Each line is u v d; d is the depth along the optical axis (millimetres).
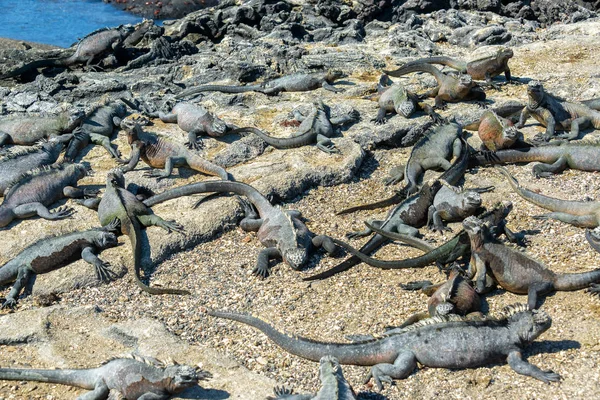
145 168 11102
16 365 7562
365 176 11211
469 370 7254
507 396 6895
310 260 9305
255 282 8969
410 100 12055
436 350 7219
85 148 11648
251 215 9938
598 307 7969
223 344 7941
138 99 13227
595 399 6754
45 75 15883
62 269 9039
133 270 9078
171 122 12258
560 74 13883
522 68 14422
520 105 12383
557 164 10836
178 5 27062
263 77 14500
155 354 7574
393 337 7363
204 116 11656
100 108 12203
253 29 17484
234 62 14453
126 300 8695
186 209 10047
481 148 11398
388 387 7090
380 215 10281
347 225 10070
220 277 9094
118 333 7961
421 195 9922
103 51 15930
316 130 11586
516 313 7367
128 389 6891
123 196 9820
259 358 7676
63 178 10250
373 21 17953
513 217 9891
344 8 18562
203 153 11289
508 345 7234
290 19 17875
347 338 7801
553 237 9375
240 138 11633
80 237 9195
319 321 8258
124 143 11797
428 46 15977
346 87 13609
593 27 16578
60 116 11633
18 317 8188
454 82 12500
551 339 7586
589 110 11828
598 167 10703
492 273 8328
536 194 10031
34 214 9930
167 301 8672
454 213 9688
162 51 16062
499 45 15844
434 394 6992
